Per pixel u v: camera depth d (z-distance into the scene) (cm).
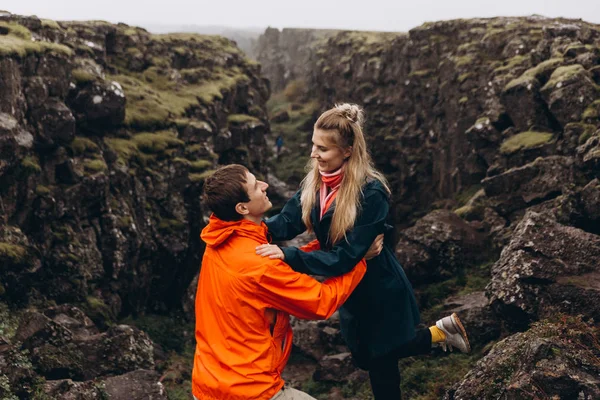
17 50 1070
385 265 328
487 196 1327
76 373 828
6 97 1029
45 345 831
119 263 1264
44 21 1429
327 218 310
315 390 1034
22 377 679
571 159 1200
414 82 2345
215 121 1892
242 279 278
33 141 1099
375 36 3194
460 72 1942
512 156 1349
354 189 302
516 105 1445
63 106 1171
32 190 1075
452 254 1230
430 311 1080
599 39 1466
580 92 1267
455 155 1897
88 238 1197
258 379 276
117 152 1380
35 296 1020
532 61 1573
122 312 1345
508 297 734
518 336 533
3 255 953
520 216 1248
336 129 304
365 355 349
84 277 1151
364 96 2756
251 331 279
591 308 672
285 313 290
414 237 1264
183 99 1811
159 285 1467
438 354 905
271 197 2458
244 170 292
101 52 1692
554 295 700
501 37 1900
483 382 515
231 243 288
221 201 286
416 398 812
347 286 294
